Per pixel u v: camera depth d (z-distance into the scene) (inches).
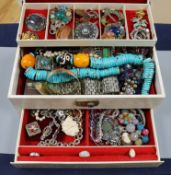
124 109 45.3
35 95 39.9
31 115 45.6
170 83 51.2
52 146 41.8
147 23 47.2
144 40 43.5
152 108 44.3
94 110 45.2
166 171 45.1
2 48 54.0
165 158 45.6
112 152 41.8
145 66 43.3
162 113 48.8
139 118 44.9
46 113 45.4
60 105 42.8
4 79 51.4
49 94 41.8
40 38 46.0
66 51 46.1
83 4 47.8
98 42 43.8
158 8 67.4
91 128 43.4
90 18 47.9
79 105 42.4
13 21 75.0
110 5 48.0
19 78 43.5
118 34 45.4
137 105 42.9
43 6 48.2
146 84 42.7
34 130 43.9
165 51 54.2
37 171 45.1
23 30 46.5
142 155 41.6
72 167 44.6
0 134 46.9
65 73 42.1
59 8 47.7
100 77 43.4
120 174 45.1
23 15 46.9
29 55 44.0
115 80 42.7
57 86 42.1
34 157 40.9
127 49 46.3
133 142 43.1
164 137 46.9
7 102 49.5
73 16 47.5
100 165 42.5
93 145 42.8
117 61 43.6
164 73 52.1
